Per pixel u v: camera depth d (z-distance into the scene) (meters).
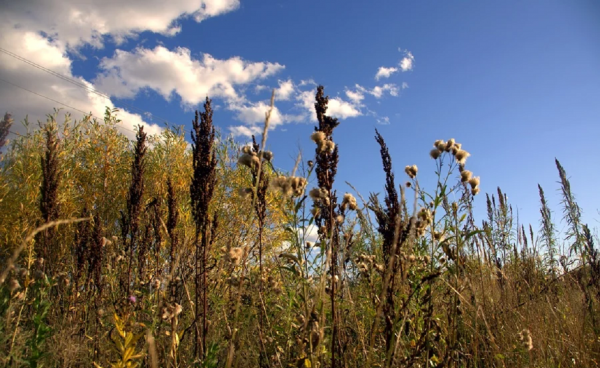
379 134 2.81
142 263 4.41
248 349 2.90
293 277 3.30
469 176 3.36
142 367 3.06
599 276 4.53
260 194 3.04
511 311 3.59
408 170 3.12
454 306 2.93
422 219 3.01
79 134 10.23
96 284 3.96
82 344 3.30
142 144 4.98
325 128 2.65
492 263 4.12
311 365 2.30
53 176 4.20
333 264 2.53
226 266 3.78
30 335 3.09
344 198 2.99
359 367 2.68
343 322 3.04
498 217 5.36
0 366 2.66
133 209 4.64
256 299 3.17
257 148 2.98
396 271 2.58
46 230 4.05
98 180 9.84
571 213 6.55
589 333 3.85
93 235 4.04
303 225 2.70
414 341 2.71
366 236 3.21
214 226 3.58
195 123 3.54
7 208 6.23
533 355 3.27
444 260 3.18
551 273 5.51
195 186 3.49
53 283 3.46
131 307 3.28
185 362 2.97
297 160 2.38
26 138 7.87
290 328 2.90
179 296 3.76
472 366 3.02
